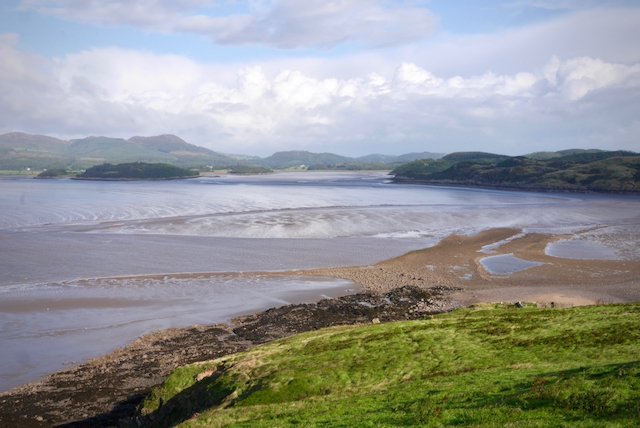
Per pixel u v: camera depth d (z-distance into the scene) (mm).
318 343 39469
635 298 62000
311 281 71500
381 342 38094
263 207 152250
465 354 34062
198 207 149375
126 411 35250
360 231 112562
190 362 43688
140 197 184250
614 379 21703
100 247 90312
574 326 38250
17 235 100000
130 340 49000
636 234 112562
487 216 142500
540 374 26078
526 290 66625
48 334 50094
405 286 68250
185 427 26297
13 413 34750
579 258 86500
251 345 47875
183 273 74062
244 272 75375
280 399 30516
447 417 20547
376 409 23906
